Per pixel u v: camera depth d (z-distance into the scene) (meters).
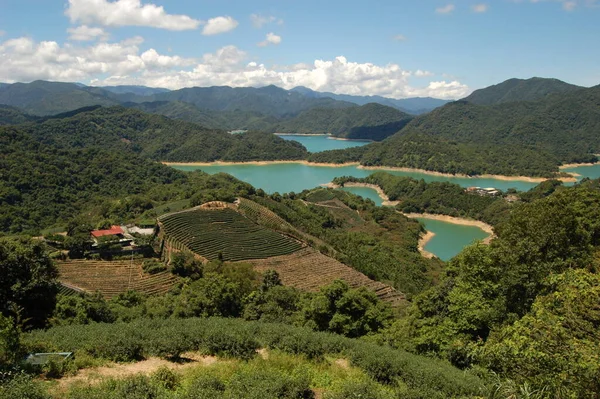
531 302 29.39
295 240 106.88
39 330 30.81
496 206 162.25
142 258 84.62
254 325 32.62
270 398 16.88
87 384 18.94
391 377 22.67
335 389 20.50
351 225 156.38
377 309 40.41
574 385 15.74
